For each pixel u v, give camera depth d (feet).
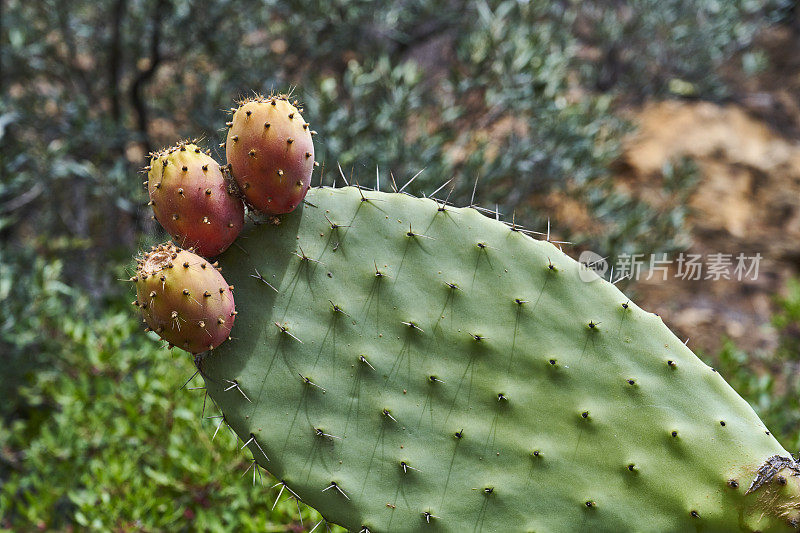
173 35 13.91
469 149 13.67
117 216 13.94
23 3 13.98
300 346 4.54
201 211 4.23
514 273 4.66
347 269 4.65
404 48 15.35
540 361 4.58
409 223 4.71
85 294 12.08
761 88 18.11
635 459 4.44
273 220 4.59
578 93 16.47
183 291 3.98
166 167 4.21
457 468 4.54
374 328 4.61
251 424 4.48
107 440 8.61
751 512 4.27
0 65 13.39
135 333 10.09
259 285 4.57
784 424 9.70
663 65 17.06
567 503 4.48
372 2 14.24
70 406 8.89
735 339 13.43
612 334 4.58
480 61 13.19
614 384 4.52
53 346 10.18
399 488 4.50
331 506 4.50
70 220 13.99
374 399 4.56
